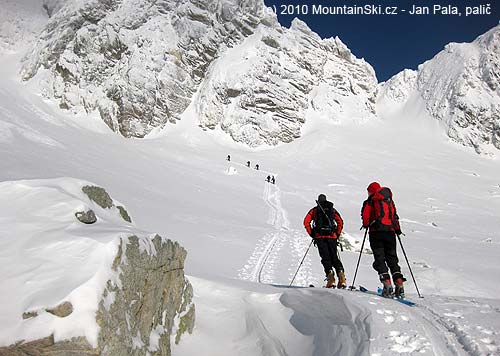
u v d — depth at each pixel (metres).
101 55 77.88
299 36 100.56
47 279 2.67
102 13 82.56
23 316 2.48
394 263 5.17
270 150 75.88
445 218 38.09
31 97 68.06
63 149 39.19
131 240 3.21
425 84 103.25
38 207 3.40
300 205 34.50
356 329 3.59
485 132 86.44
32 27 93.81
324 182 51.28
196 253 12.48
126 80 74.81
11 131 39.25
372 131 87.44
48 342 2.39
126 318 2.87
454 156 77.50
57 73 72.44
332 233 6.55
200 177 42.50
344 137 79.25
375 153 71.56
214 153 65.62
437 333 3.44
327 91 94.31
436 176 61.66
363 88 101.19
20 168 25.03
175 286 3.95
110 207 4.37
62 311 2.47
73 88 72.00
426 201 46.78
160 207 23.02
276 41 94.06
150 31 83.56
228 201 31.56
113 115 71.88
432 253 17.45
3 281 2.69
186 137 74.62
